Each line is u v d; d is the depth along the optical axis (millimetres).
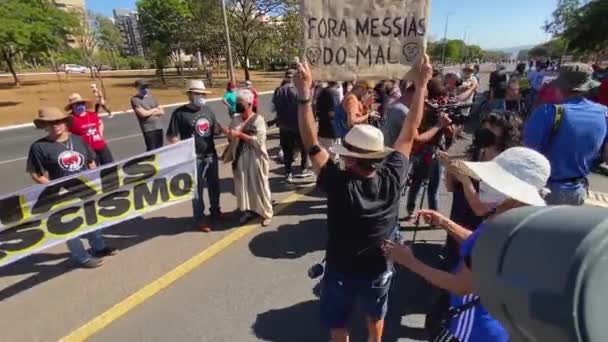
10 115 18578
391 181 1938
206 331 2758
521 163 1479
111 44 38438
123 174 3785
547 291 555
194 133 4223
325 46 2215
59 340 2691
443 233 4133
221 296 3152
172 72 55000
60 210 3455
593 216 583
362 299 2111
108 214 3744
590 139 2621
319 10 2172
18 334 2758
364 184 1890
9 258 3232
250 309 2990
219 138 9695
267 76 46875
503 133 2635
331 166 1981
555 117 2633
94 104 7773
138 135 11359
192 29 31922
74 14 30312
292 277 3414
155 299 3127
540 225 616
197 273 3492
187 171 4188
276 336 2705
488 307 679
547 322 560
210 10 30359
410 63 2129
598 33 26312
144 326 2818
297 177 6270
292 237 4172
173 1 35688
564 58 31391
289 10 29516
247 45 30719
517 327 628
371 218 1883
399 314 2902
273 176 6402
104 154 5969
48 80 39844
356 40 2172
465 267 1377
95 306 3051
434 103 3934
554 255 567
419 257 3656
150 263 3676
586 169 2746
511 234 645
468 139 8055
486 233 703
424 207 4824
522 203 1458
